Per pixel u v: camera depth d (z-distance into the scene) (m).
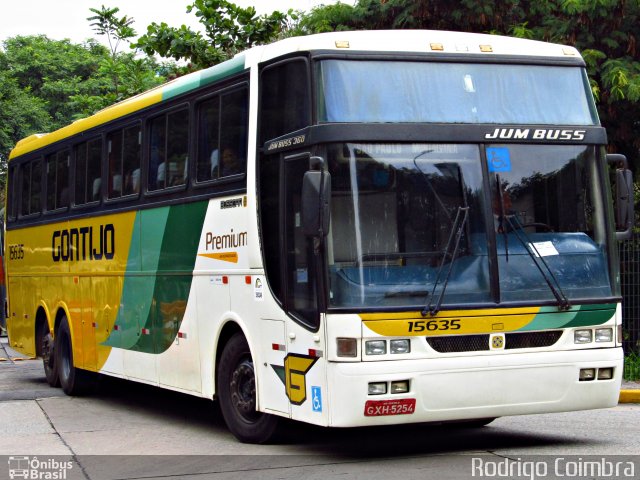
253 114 9.61
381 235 8.46
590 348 8.95
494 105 9.06
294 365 8.87
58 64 51.00
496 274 8.66
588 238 9.07
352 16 17.62
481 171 8.80
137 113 12.48
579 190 9.09
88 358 14.06
